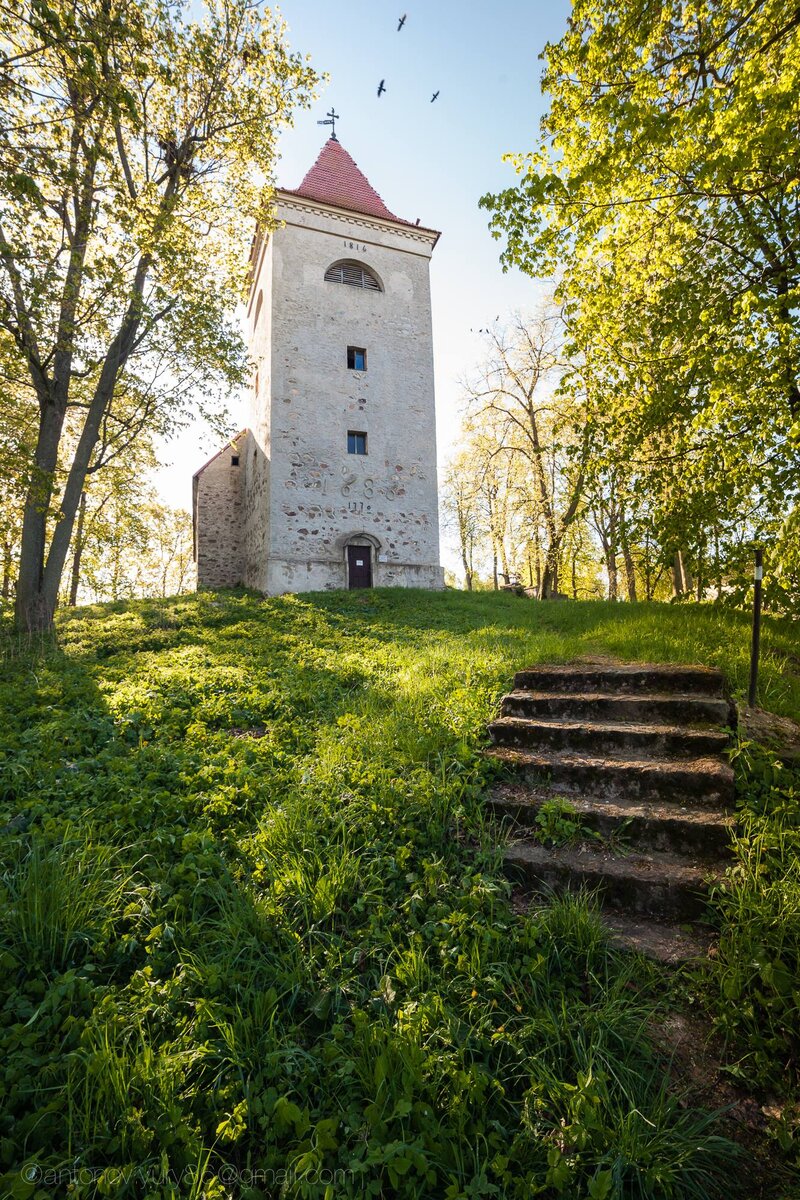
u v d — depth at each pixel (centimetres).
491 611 1348
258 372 2050
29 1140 196
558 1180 184
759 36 597
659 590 2814
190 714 608
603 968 277
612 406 804
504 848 348
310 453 1797
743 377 671
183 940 283
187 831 371
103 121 927
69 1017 234
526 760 421
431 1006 243
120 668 838
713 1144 201
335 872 319
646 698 468
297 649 977
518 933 287
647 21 588
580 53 627
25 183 716
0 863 330
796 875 294
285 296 1811
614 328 782
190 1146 193
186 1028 238
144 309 1151
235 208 1435
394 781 410
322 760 458
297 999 258
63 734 545
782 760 390
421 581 1923
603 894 318
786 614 710
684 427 795
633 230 750
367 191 2117
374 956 277
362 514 1855
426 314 2031
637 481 818
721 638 659
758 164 582
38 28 661
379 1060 217
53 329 1016
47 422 1182
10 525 1512
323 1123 198
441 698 568
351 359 1927
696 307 721
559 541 2161
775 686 516
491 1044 234
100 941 276
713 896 302
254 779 434
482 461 2430
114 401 1895
